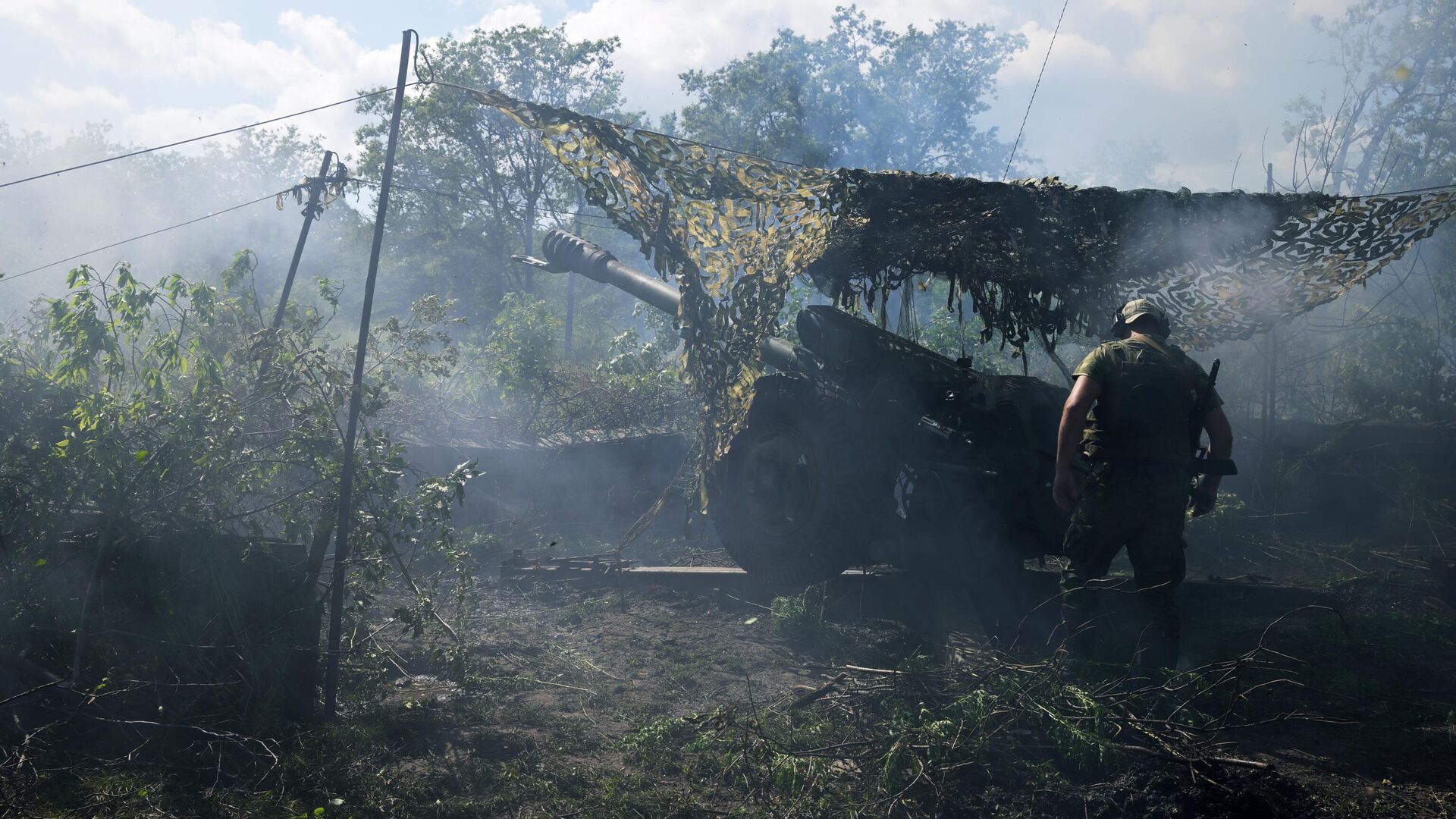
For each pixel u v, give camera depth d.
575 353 18.69
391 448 4.20
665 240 4.40
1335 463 8.69
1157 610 4.17
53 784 3.04
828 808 3.12
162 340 4.24
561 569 6.58
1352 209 4.54
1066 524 5.03
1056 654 3.88
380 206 3.94
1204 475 4.46
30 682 3.46
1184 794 3.05
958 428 5.35
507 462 9.04
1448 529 7.73
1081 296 5.54
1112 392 4.20
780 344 6.35
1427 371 10.48
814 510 5.72
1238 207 4.53
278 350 4.24
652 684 4.54
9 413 4.03
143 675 3.63
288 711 3.73
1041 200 4.48
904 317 6.60
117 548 3.71
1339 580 6.37
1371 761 3.57
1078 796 3.12
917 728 3.45
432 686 4.36
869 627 5.48
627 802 3.13
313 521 4.13
